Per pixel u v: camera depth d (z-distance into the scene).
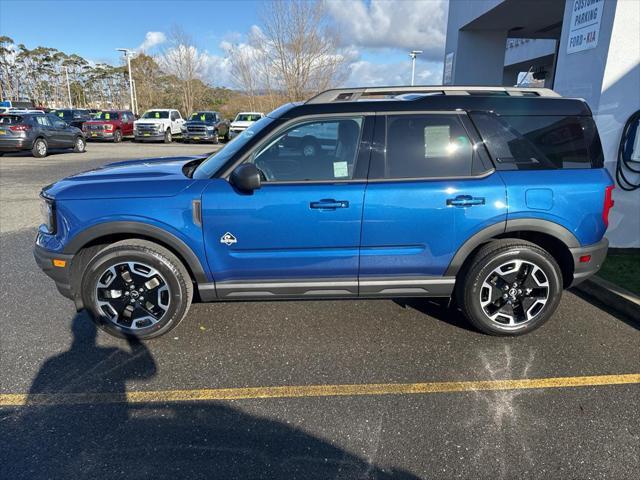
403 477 2.28
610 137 5.24
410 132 3.37
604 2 5.05
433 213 3.31
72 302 4.26
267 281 3.46
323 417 2.72
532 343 3.55
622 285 4.42
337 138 3.37
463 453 2.43
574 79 5.61
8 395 2.91
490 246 3.46
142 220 3.27
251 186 3.15
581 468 2.33
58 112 28.20
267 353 3.41
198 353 3.41
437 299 4.34
